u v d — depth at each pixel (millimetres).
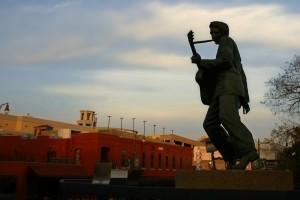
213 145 10094
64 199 9211
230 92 8891
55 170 41938
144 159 58094
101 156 49219
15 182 41281
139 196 7887
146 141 58969
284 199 7008
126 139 54125
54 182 42562
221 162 56000
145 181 12828
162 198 7680
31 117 71750
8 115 69688
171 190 7645
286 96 32719
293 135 33969
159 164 61875
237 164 8664
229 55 8977
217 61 8984
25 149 45625
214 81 9367
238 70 9227
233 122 8742
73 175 44125
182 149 69188
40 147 46531
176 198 7578
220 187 8117
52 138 50875
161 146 62781
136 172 16469
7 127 69125
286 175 7961
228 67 9047
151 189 7805
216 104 9227
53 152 50312
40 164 40562
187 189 7531
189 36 9406
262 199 7117
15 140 45625
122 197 8117
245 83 9641
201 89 9508
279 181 7949
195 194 7457
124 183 12648
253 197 7164
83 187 8844
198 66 9258
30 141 46094
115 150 51438
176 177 8547
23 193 38688
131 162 53438
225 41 9227
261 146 45000
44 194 41531
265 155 40469
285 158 36719
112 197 8258
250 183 8000
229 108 8812
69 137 53031
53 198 41688
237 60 9320
